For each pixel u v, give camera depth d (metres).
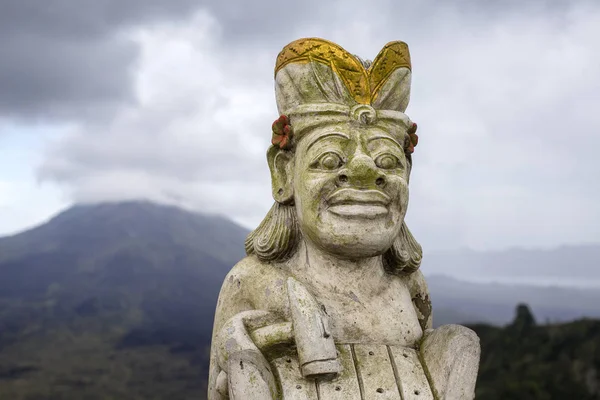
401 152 2.65
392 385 2.43
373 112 2.63
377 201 2.55
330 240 2.55
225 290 2.85
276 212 2.81
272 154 2.81
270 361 2.47
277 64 2.79
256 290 2.72
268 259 2.80
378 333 2.60
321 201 2.58
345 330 2.58
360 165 2.53
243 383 2.29
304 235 2.71
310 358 2.37
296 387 2.38
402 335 2.63
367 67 2.83
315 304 2.48
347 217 2.54
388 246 2.62
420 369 2.51
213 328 2.88
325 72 2.68
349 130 2.61
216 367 2.70
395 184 2.59
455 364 2.44
